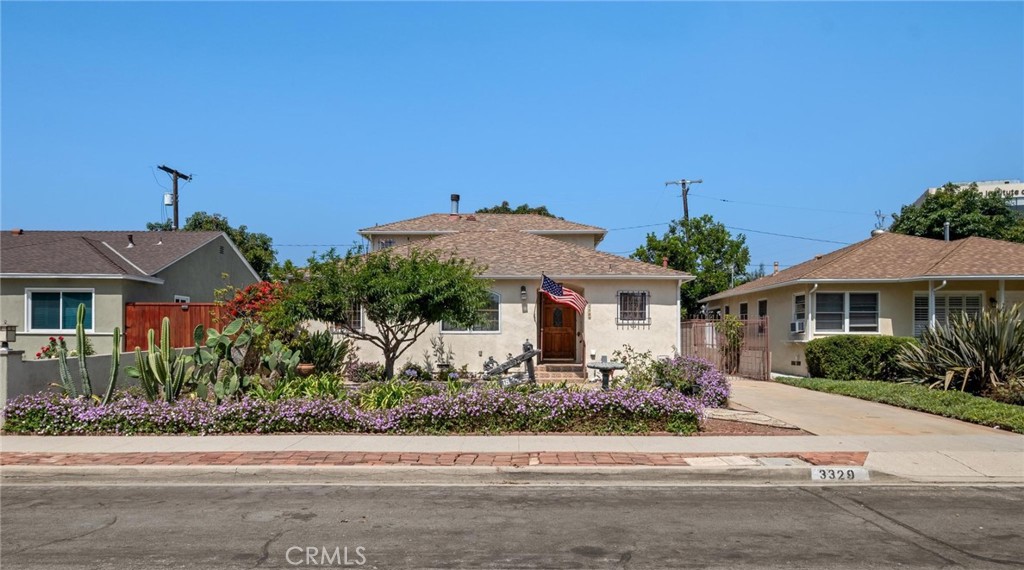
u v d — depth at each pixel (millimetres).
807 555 6117
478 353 19609
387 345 15648
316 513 7453
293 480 9078
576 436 11328
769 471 9242
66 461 9586
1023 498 8258
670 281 19984
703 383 15148
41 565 5840
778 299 26109
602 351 19781
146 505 7809
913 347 18219
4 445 10625
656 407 11672
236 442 10820
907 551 6246
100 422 11508
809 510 7648
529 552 6176
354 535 6672
